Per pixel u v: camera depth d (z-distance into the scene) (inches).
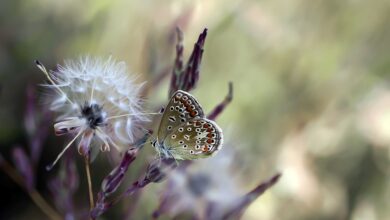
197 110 10.0
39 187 19.5
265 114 18.4
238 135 15.5
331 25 19.2
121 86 10.1
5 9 21.3
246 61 18.6
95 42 18.9
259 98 18.6
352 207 18.3
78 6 19.8
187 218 12.3
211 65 18.6
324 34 19.2
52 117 11.9
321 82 19.0
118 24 18.1
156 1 16.0
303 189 17.5
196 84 10.2
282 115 18.5
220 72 18.6
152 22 14.9
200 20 17.3
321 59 19.1
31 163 12.1
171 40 12.7
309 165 18.0
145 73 12.3
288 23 18.9
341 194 18.2
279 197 17.4
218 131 10.1
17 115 19.6
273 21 18.6
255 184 17.0
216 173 12.4
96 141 9.9
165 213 11.7
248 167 16.1
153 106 11.7
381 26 19.2
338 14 19.1
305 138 18.3
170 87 10.3
